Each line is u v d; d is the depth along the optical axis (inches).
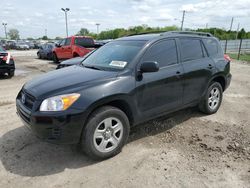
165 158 141.2
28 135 170.2
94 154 135.0
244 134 173.5
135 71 148.8
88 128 130.1
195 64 185.9
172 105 172.9
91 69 160.1
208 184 118.6
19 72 478.0
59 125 123.0
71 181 121.8
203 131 177.9
